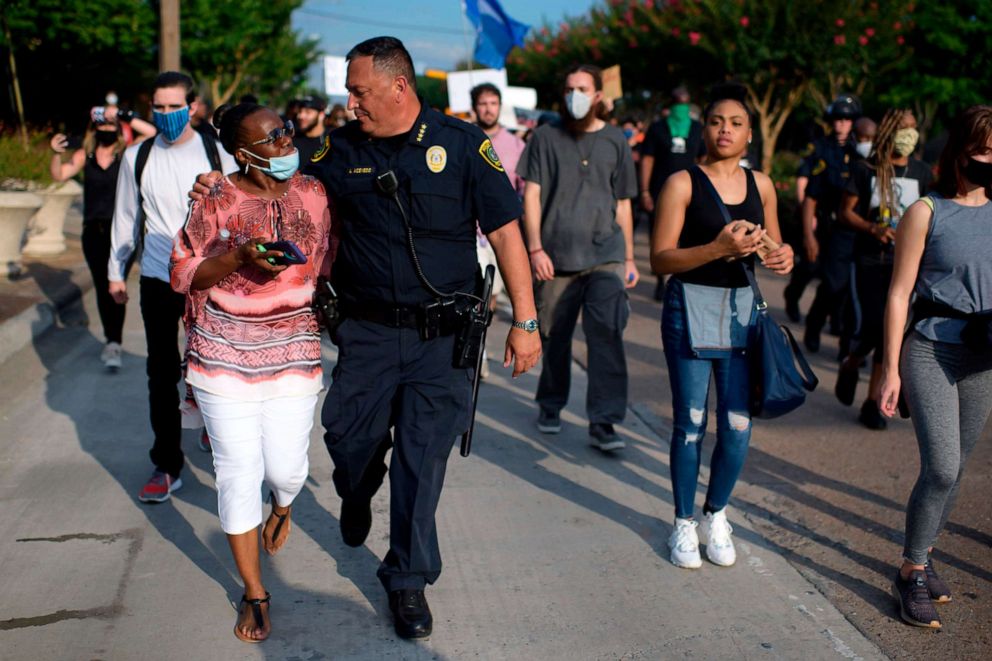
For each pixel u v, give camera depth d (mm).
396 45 3090
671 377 3764
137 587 3486
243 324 3062
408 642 3188
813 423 5738
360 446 3250
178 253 3057
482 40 10727
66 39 18812
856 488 4680
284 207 3076
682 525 3818
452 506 4316
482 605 3449
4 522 3998
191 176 4121
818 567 3826
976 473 4848
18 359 6551
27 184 10016
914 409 3365
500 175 3182
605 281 4969
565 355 5258
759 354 3520
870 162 5535
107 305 6359
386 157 3125
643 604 3484
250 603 3186
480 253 6359
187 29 22891
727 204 3621
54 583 3494
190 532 3951
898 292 3330
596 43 19953
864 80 18047
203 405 3088
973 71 19312
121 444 4992
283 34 27578
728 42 16219
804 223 7477
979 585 3672
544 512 4285
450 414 3238
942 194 3346
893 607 3508
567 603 3477
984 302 3238
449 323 3180
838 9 15422
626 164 5008
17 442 4980
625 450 5156
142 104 22734
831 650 3199
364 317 3205
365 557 3791
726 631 3307
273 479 3225
